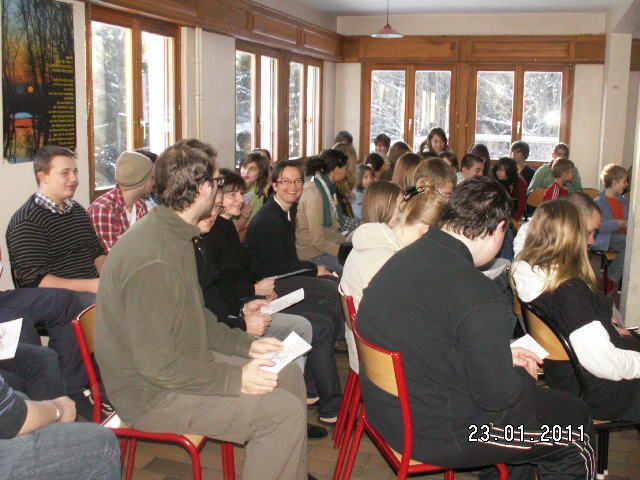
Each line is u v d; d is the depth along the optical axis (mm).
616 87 8219
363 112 9742
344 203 4938
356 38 9508
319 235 4137
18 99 3730
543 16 8945
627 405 2131
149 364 1785
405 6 8492
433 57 9320
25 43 3754
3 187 3668
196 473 1956
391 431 1854
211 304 2527
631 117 8961
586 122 9078
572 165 6055
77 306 2945
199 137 5816
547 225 2184
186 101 5617
